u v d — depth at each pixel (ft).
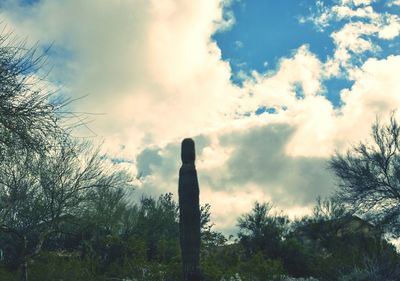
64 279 57.31
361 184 83.71
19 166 23.13
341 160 85.81
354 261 75.87
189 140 38.45
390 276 70.03
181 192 37.50
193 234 36.65
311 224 99.40
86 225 57.31
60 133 22.34
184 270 36.45
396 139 84.07
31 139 21.74
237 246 78.18
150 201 90.22
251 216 96.94
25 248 50.70
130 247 66.13
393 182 82.33
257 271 66.64
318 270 82.33
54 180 48.98
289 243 89.04
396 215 81.51
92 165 54.03
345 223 92.07
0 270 54.54
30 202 48.52
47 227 52.11
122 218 77.00
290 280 72.18
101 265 65.46
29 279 55.57
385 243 80.38
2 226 46.80
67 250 63.93
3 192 44.50
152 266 59.88
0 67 20.70
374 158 84.07
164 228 88.02
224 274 60.23
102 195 56.29
